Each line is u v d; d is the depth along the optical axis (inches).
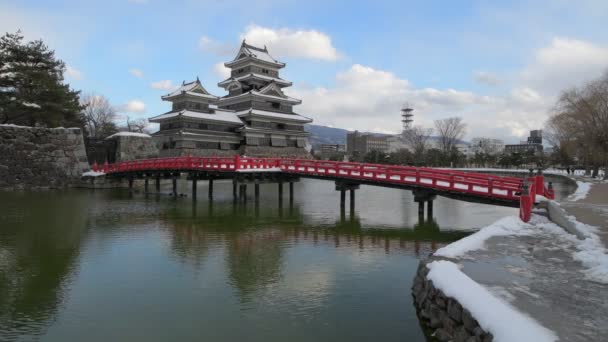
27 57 1630.2
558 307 251.4
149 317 382.3
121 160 1953.7
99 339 340.2
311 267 535.5
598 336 207.3
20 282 478.3
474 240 447.8
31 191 1457.9
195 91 2532.0
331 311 391.2
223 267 536.7
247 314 387.2
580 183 1379.2
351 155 4699.8
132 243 669.3
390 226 831.7
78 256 589.0
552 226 523.5
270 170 1140.5
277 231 777.6
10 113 1594.5
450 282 300.4
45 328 361.1
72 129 1663.4
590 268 341.1
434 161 3585.1
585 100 1806.1
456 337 269.1
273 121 2790.4
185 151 2383.1
